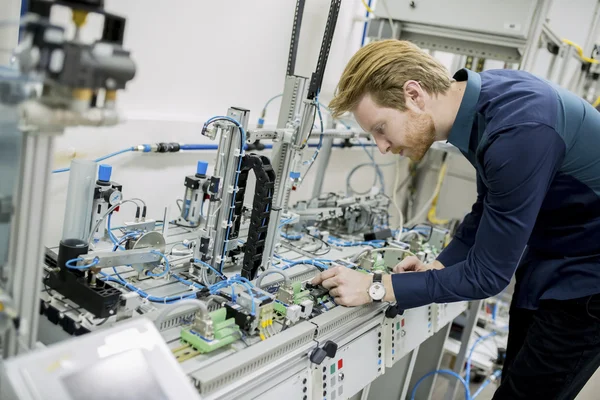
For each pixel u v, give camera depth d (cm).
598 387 261
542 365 155
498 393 169
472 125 134
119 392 75
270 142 241
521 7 221
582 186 142
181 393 80
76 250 117
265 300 127
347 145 300
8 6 133
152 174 194
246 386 110
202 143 208
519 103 124
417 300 141
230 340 115
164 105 194
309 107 162
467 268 135
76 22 74
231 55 214
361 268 182
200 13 194
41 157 79
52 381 72
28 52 72
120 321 112
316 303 146
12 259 83
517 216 122
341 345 145
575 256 154
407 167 395
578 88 334
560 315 153
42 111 72
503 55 248
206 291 135
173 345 112
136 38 176
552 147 121
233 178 141
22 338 86
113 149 176
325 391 137
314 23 254
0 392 72
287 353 122
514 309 181
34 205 81
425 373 266
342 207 226
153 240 142
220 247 146
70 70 71
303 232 210
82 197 127
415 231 241
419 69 129
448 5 237
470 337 264
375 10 257
